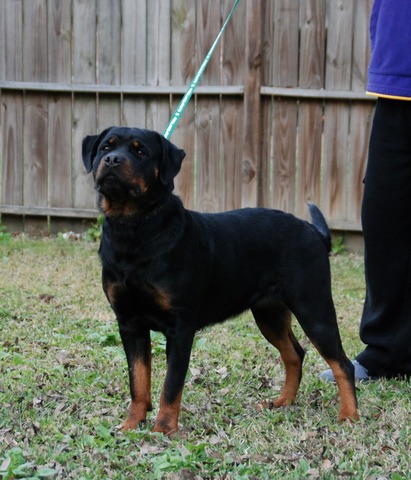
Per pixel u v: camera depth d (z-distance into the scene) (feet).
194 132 20.86
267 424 11.84
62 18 21.08
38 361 13.91
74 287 17.61
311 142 20.42
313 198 20.56
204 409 12.51
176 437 11.03
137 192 10.98
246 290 12.34
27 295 16.99
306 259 12.38
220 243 11.96
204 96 20.67
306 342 15.05
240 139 20.65
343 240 20.68
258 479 9.45
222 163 20.79
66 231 21.80
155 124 21.04
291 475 9.64
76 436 11.12
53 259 19.51
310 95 20.12
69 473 9.71
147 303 11.23
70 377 13.44
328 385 13.48
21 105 21.53
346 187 20.38
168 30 20.66
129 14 20.77
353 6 19.85
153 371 13.75
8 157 21.72
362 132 20.17
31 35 21.26
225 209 20.89
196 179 20.94
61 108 21.39
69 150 21.48
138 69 20.90
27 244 20.71
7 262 19.16
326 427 11.75
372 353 13.87
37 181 21.68
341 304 17.02
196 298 11.42
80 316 15.98
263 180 20.70
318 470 9.73
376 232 13.53
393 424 11.75
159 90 20.71
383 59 13.12
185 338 11.34
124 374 13.61
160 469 9.66
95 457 10.18
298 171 20.56
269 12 20.17
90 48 21.07
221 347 14.78
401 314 13.66
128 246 11.10
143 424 11.53
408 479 9.41
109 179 10.87
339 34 19.98
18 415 11.90
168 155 11.55
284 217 12.62
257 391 13.26
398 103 13.16
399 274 13.52
